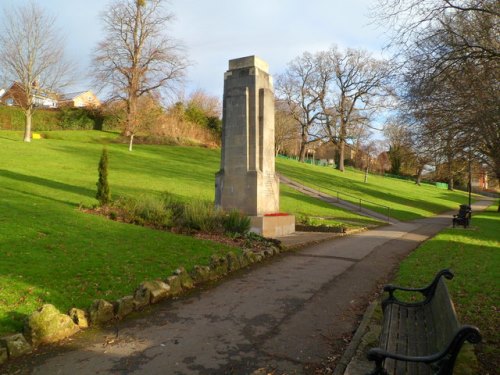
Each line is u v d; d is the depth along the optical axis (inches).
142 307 295.0
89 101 2657.5
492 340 227.9
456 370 183.8
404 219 1212.5
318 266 454.6
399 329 206.7
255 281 380.2
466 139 284.5
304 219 864.3
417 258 509.0
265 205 729.0
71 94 2955.2
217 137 2561.5
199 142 2346.2
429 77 277.0
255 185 702.5
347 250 573.9
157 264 388.2
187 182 1236.5
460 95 271.0
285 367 206.8
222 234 576.4
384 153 3681.1
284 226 728.3
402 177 3380.9
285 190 1411.2
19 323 238.1
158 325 262.7
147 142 2117.4
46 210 583.8
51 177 1021.8
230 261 417.1
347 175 2374.5
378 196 1731.1
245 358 216.8
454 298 313.1
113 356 216.2
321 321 276.2
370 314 278.1
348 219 1024.2
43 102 1987.0
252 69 722.2
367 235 775.1
